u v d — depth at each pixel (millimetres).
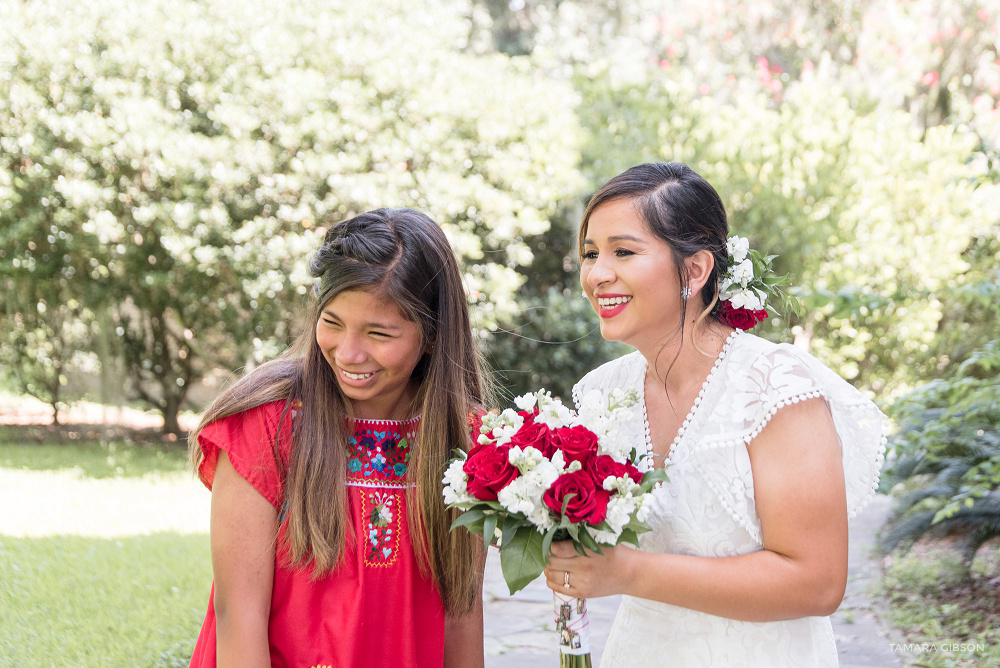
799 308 2158
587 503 1562
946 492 4965
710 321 1877
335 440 1802
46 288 9500
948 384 4477
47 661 3812
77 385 10961
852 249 9648
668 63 12094
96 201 8430
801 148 10047
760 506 1695
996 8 11172
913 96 11891
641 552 1672
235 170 8594
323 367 1837
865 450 1781
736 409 1740
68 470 8398
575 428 1672
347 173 8852
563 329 9977
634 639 1870
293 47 9000
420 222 1854
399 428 1889
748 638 1746
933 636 4379
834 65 12492
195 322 9953
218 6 9016
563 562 1615
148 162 8500
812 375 1733
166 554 5656
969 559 5004
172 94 8867
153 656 3939
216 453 1774
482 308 9039
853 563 5602
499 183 9734
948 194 9570
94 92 8688
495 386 2270
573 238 10797
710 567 1659
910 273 9352
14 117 8664
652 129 10523
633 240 1754
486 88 9758
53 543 5770
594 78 11094
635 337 1826
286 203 8883
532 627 4582
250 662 1701
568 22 15234
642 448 1889
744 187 10023
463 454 1796
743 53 13023
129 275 9414
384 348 1755
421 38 9750
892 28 11656
